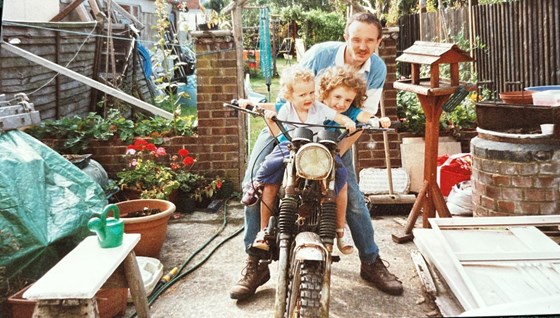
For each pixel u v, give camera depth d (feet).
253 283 10.41
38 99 19.93
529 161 12.37
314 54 10.41
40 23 19.84
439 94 12.64
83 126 17.61
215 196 17.60
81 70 23.68
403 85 13.78
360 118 9.66
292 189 8.14
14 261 9.86
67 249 10.82
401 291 10.53
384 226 14.70
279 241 8.50
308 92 9.04
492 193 13.00
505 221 11.85
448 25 26.71
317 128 9.32
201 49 17.33
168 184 15.84
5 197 10.18
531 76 20.92
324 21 53.72
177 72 39.24
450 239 11.41
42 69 20.06
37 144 12.15
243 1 17.08
